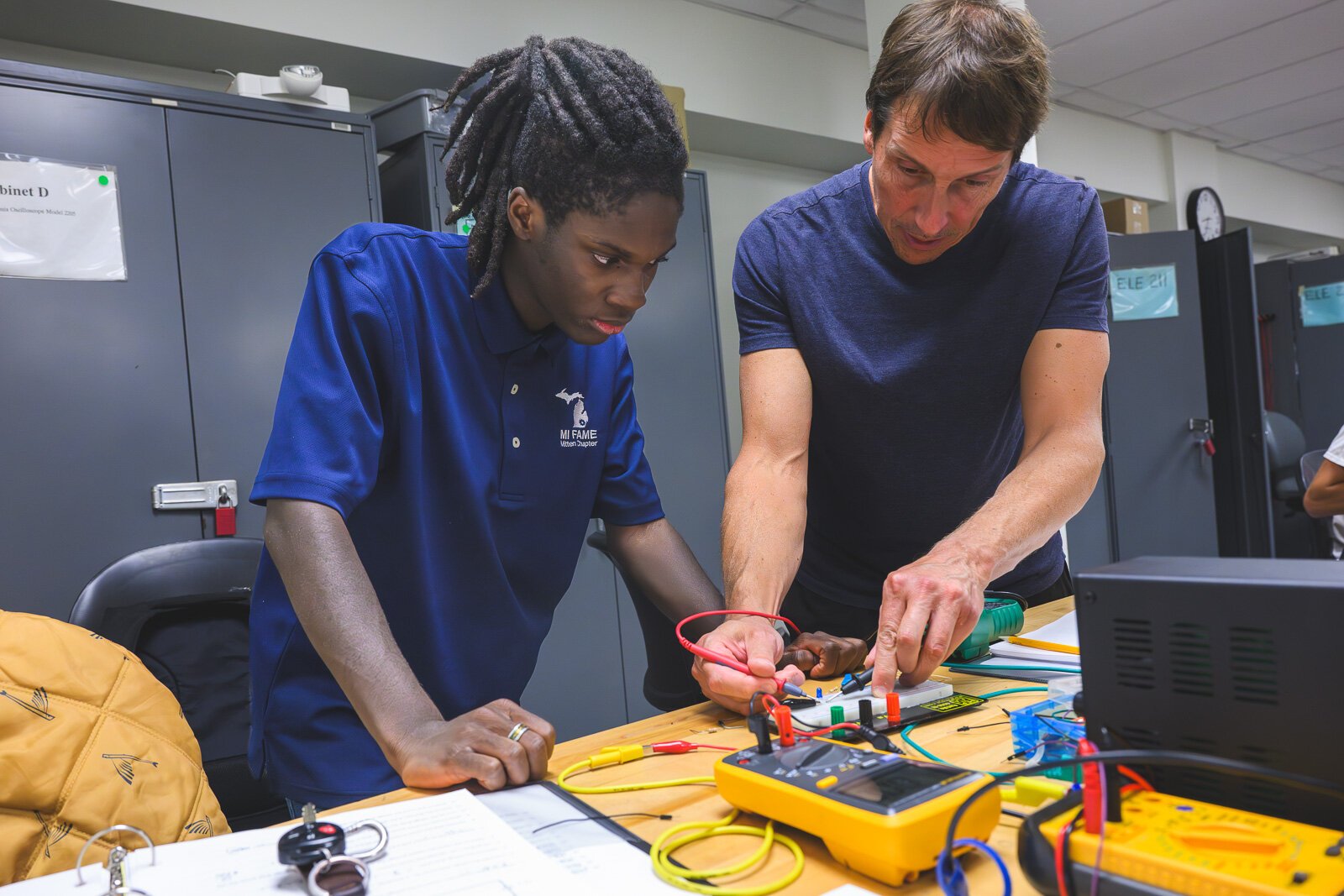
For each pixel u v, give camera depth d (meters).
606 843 0.56
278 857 0.53
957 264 1.14
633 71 0.81
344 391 0.83
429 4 2.92
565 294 0.85
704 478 3.15
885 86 0.94
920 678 0.83
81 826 0.77
